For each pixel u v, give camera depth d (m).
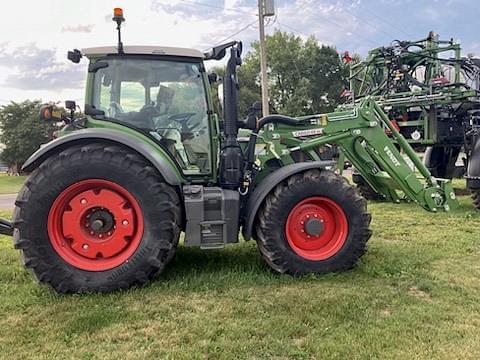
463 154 9.70
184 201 3.87
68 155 3.63
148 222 3.68
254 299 3.47
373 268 4.15
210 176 4.26
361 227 4.11
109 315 3.18
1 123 33.97
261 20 18.36
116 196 3.70
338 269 4.08
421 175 5.11
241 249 4.93
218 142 4.32
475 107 8.53
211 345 2.75
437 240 5.32
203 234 3.88
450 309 3.25
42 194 3.57
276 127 4.75
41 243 3.57
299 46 42.69
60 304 3.38
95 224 3.68
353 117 4.88
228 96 4.12
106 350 2.71
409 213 7.19
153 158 3.68
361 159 5.36
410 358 2.57
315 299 3.44
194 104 4.23
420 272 4.07
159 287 3.71
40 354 2.67
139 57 4.14
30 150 33.25
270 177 4.16
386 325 2.99
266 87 18.62
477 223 6.34
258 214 4.07
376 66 10.28
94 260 3.70
